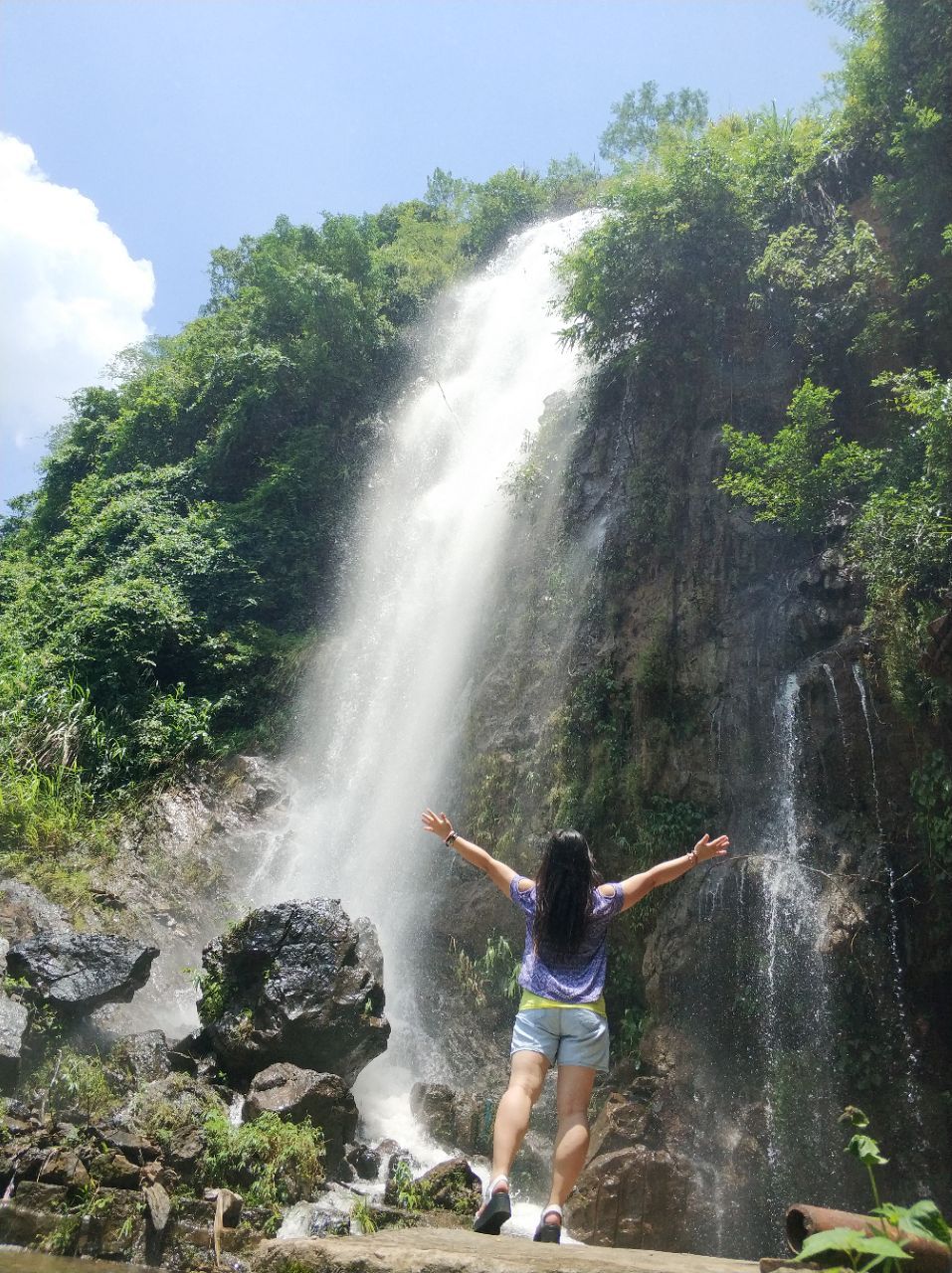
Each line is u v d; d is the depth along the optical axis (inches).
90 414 1294.3
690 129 776.9
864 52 715.4
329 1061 392.8
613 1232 377.7
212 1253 280.2
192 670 816.9
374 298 1097.4
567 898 167.5
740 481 583.5
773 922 462.3
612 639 626.8
